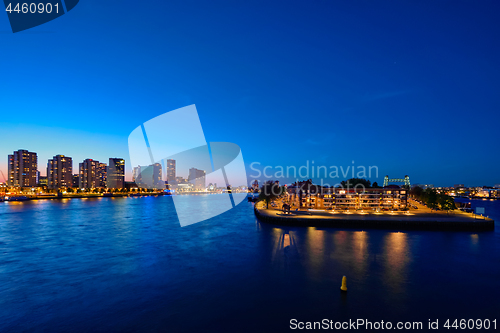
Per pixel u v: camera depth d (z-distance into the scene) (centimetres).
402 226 10219
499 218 14788
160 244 7938
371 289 4428
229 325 3334
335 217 11581
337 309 3738
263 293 4269
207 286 4562
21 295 4244
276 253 6706
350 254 6556
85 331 3228
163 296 4181
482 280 4850
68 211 18650
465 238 8581
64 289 4475
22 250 7269
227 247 7450
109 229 10838
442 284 4650
